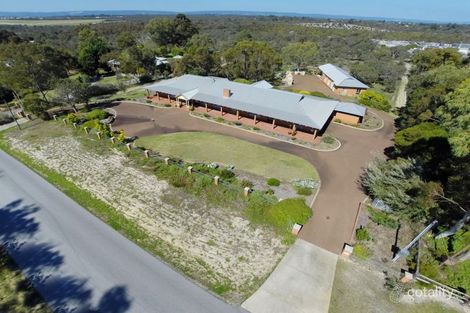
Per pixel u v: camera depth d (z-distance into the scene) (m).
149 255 19.66
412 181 22.38
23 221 22.67
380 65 74.44
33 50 44.91
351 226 22.62
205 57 68.44
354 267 19.05
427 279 17.58
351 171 30.81
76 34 124.94
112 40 119.38
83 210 24.05
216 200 24.95
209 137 38.38
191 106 47.59
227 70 68.56
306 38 122.94
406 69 80.31
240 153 34.22
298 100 41.66
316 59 91.19
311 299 16.91
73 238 20.98
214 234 21.59
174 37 111.38
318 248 20.45
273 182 27.64
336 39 118.69
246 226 22.28
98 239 20.94
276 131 40.22
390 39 138.88
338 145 36.69
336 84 61.34
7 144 36.16
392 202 22.80
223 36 138.88
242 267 18.92
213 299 16.72
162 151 34.41
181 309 16.06
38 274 18.06
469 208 18.47
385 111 51.03
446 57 60.06
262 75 67.19
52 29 154.25
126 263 18.94
